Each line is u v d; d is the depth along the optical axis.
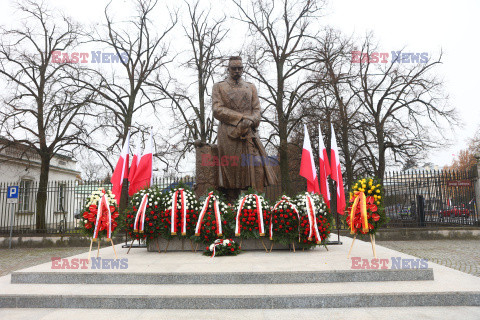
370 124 20.95
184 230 7.13
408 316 4.21
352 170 22.59
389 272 5.27
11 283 5.44
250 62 19.86
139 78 20.02
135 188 8.36
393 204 18.41
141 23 20.23
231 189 8.66
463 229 15.51
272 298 4.57
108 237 6.44
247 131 8.38
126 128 19.36
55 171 26.73
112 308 4.65
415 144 22.05
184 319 4.19
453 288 4.80
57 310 4.61
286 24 20.67
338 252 7.05
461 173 16.27
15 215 20.47
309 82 19.41
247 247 7.56
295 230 7.12
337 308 4.55
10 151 21.92
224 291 4.79
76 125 18.97
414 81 21.73
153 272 5.30
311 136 19.56
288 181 19.25
